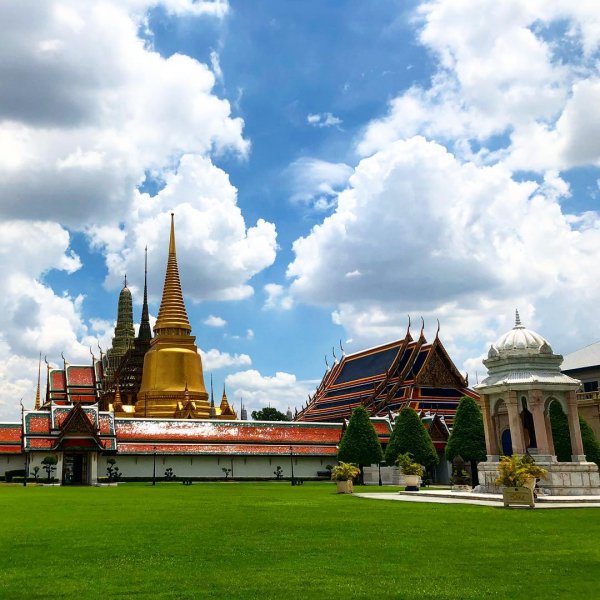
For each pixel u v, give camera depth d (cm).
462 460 7038
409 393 9469
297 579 1459
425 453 7250
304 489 5941
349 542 2017
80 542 2055
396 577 1477
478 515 2841
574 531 2256
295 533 2248
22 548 1930
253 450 8512
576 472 3903
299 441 8794
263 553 1816
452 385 9712
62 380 10788
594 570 1555
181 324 11781
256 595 1311
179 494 4981
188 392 11231
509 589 1355
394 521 2620
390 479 7250
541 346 4206
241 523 2597
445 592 1328
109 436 7988
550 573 1520
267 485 7094
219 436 8581
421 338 10006
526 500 3197
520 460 3409
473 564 1634
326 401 11606
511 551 1831
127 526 2508
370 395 10231
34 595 1320
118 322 19288
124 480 8056
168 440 8319
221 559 1723
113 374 15612
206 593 1330
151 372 11556
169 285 12069
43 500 4194
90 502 3966
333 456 8762
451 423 9162
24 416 7850
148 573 1540
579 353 8394
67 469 7906
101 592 1345
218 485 7125
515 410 4097
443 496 4169
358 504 3659
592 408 7038
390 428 8838
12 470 7938
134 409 11338
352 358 11719
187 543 2016
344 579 1458
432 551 1834
